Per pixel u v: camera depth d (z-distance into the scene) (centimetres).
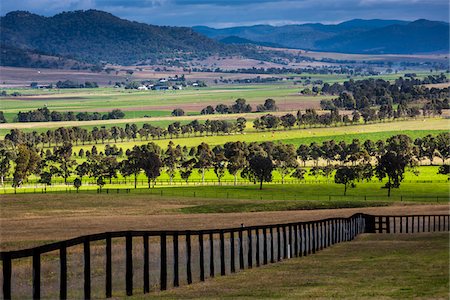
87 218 11519
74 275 3484
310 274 3928
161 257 3366
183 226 9381
